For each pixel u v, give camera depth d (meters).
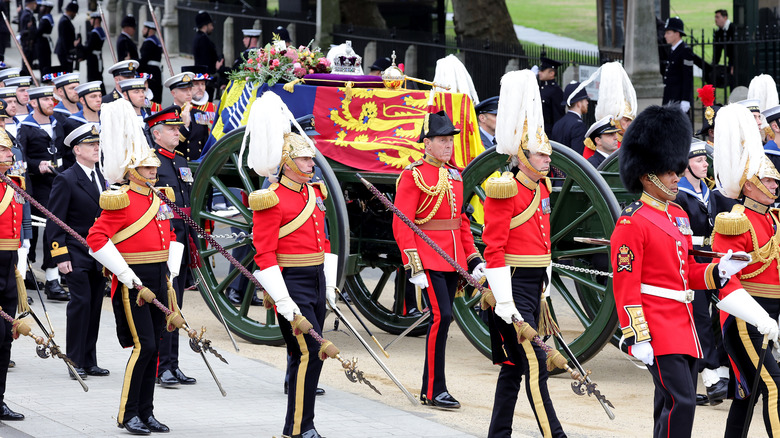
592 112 62.50
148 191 26.92
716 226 24.88
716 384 31.03
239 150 37.34
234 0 103.06
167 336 31.20
